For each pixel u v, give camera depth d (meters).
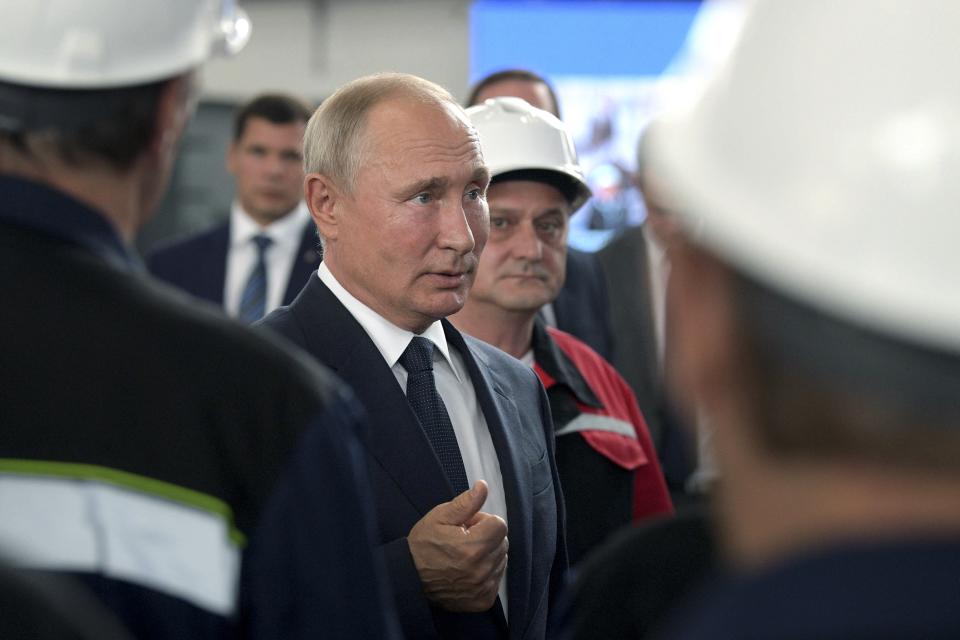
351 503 1.24
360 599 1.23
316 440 1.21
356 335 2.05
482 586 1.92
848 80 0.68
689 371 0.75
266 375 1.21
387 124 2.07
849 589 0.63
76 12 1.18
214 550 1.16
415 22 8.22
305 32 8.27
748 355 0.69
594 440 2.62
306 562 1.20
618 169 6.41
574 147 2.75
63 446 1.14
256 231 4.46
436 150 2.06
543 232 2.67
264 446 1.19
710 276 0.72
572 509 2.58
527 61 7.84
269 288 4.45
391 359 2.08
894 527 0.65
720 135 0.74
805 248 0.67
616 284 3.65
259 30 8.22
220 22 1.37
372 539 1.27
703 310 0.73
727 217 0.70
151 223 7.73
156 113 1.23
